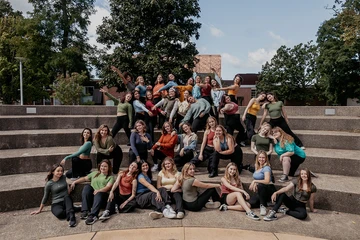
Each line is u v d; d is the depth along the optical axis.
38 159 5.79
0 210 4.57
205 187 4.65
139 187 4.74
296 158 5.18
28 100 25.95
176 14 18.44
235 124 6.47
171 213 4.36
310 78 29.78
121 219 4.34
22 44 24.69
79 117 8.05
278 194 4.42
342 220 4.30
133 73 18.03
